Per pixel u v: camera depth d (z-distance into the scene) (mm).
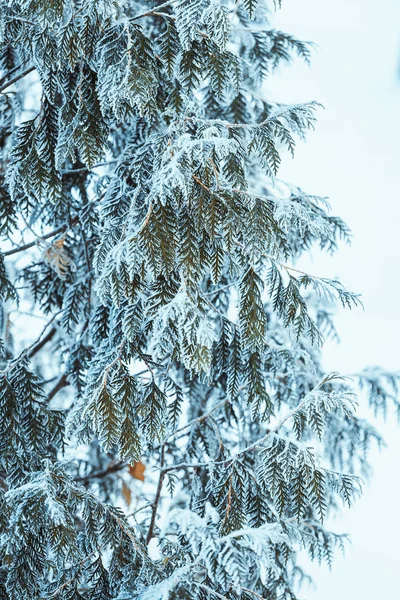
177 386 2506
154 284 2035
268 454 2178
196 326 1848
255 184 3182
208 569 1807
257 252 2020
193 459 3061
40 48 2117
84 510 2215
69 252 3145
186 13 1966
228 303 3045
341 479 2230
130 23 2088
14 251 2928
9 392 2438
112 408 2047
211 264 2008
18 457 2393
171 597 1839
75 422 2168
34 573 2164
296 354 2957
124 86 1977
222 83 2191
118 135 3049
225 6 1881
